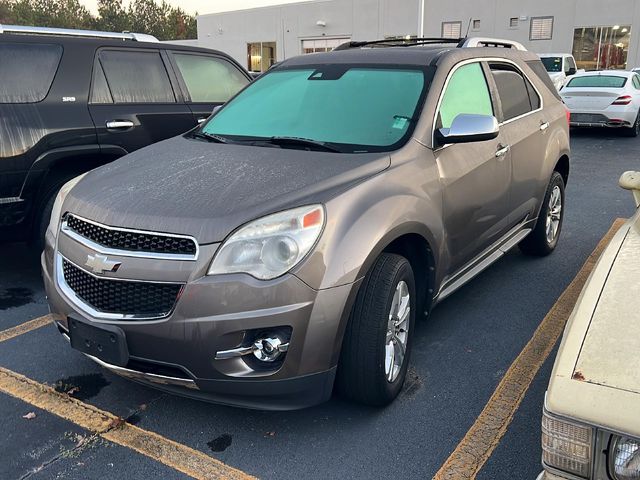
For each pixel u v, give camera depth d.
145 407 3.20
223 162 3.26
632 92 13.96
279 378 2.64
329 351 2.71
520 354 3.74
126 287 2.74
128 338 2.71
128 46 5.45
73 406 3.21
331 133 3.54
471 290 4.75
